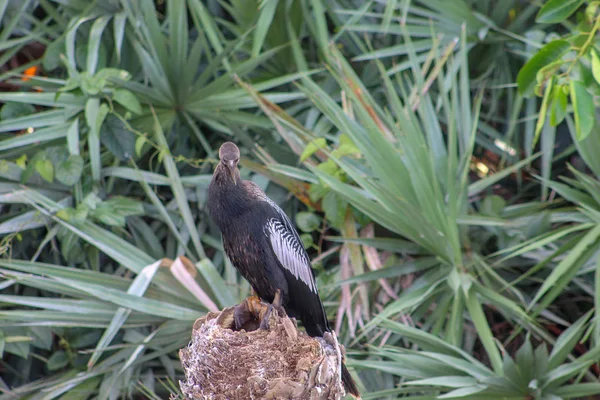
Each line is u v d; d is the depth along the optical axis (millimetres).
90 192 11266
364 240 10617
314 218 11336
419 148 9945
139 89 11422
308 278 7883
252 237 7605
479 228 11188
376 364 9484
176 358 11188
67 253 10750
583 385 9133
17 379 11516
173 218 11758
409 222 10008
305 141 11336
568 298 11727
